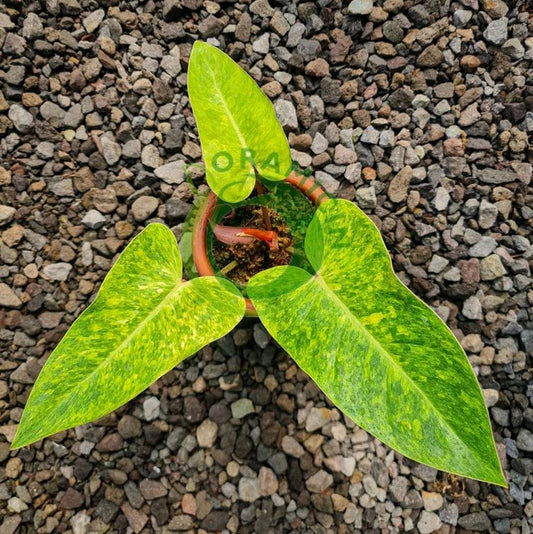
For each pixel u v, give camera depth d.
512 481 0.54
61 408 0.35
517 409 0.55
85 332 0.37
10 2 0.56
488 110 0.58
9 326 0.55
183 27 0.58
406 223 0.57
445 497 0.54
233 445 0.54
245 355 0.55
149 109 0.57
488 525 0.53
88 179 0.57
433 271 0.57
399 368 0.35
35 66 0.57
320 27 0.58
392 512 0.54
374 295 0.37
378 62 0.58
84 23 0.57
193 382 0.55
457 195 0.57
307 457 0.54
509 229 0.57
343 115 0.58
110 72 0.58
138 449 0.54
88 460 0.54
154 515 0.53
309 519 0.53
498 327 0.56
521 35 0.58
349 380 0.35
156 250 0.41
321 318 0.37
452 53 0.58
